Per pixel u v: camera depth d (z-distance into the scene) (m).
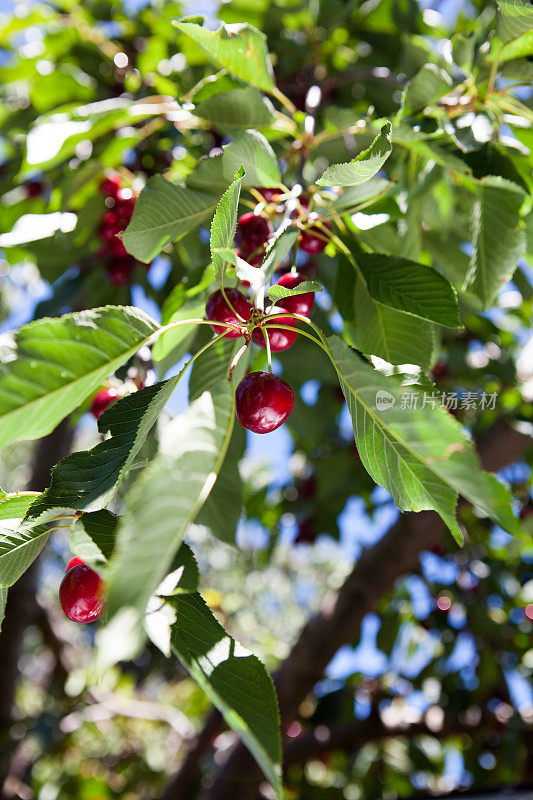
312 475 1.32
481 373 1.12
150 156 0.80
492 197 0.55
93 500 0.41
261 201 0.53
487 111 0.56
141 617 0.31
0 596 0.43
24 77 0.94
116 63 0.90
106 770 1.85
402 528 0.99
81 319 0.42
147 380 0.52
